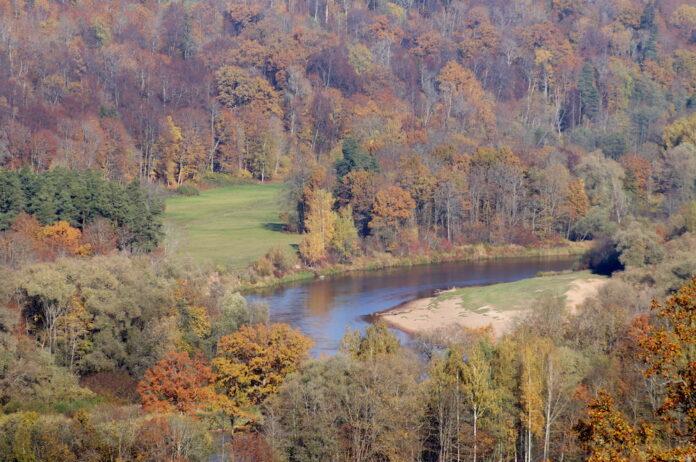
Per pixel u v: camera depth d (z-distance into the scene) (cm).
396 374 7088
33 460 6053
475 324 11638
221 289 11456
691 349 3919
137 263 10844
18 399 7838
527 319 9756
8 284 9238
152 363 8888
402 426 6606
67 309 9331
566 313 9694
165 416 6719
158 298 9881
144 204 15788
